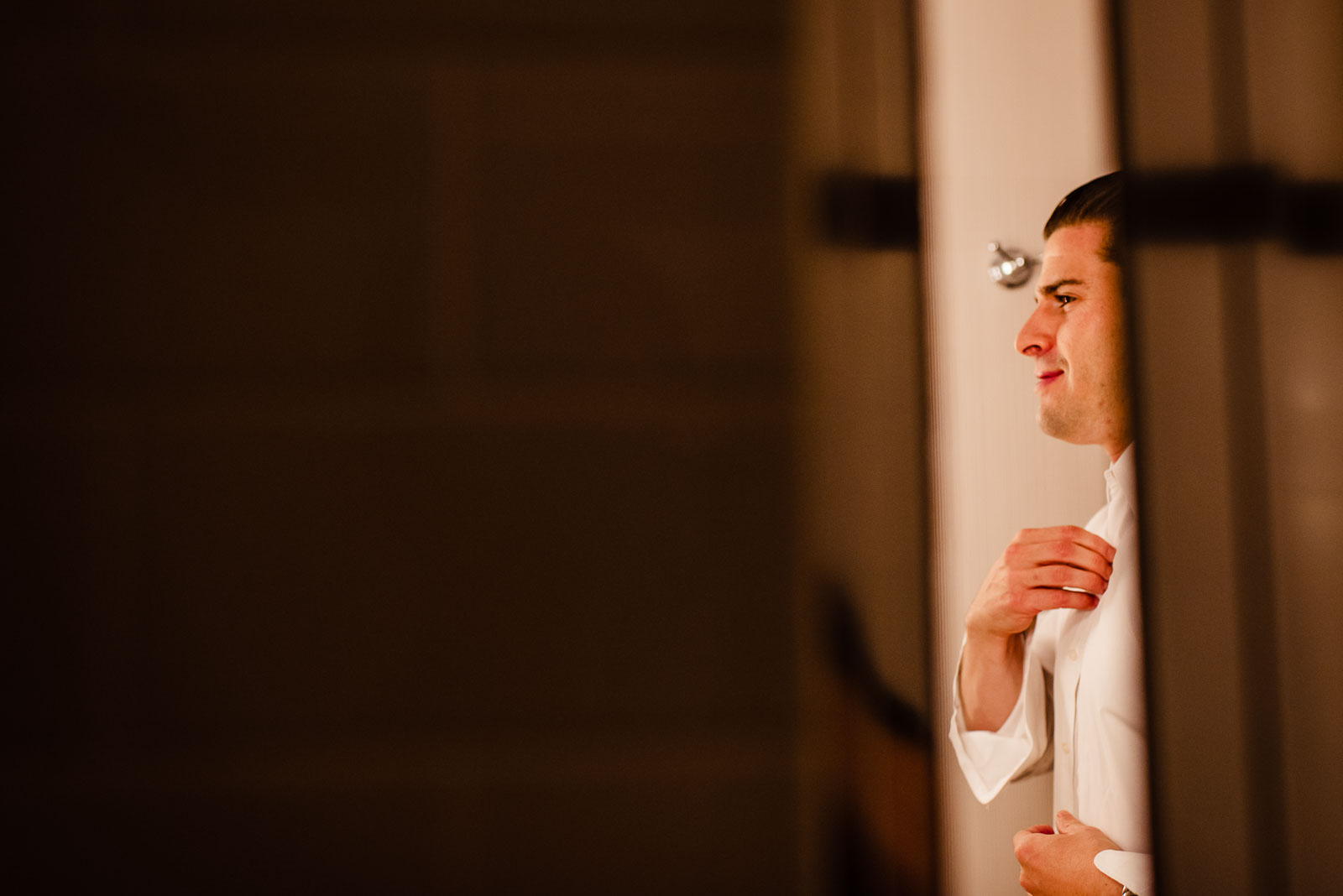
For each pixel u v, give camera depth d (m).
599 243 0.33
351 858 0.31
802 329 0.33
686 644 0.32
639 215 0.33
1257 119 0.32
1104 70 0.36
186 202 0.32
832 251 0.34
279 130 0.32
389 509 0.32
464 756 0.32
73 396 0.32
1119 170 0.36
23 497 0.31
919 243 0.35
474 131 0.33
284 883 0.31
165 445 0.32
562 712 0.32
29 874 0.31
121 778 0.31
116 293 0.32
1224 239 0.33
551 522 0.32
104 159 0.32
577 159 0.33
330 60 0.32
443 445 0.32
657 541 0.33
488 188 0.33
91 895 0.31
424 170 0.33
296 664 0.32
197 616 0.31
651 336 0.33
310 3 0.32
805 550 0.33
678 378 0.33
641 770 0.32
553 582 0.32
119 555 0.31
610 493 0.32
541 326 0.33
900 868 0.33
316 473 0.32
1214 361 0.33
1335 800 0.31
